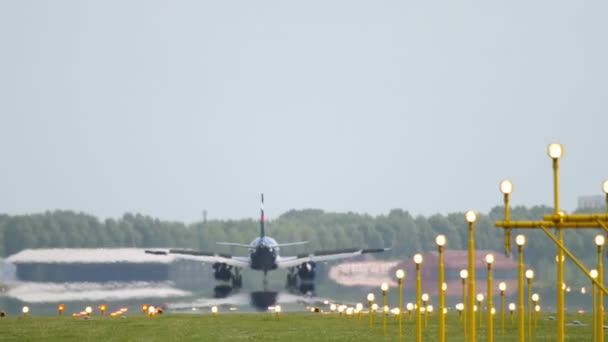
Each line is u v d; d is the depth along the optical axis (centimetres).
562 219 11162
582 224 11156
